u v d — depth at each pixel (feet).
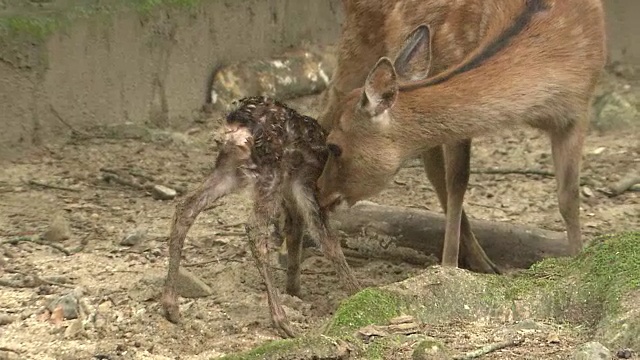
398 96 34.22
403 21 39.09
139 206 45.29
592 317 29.99
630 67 65.31
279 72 61.98
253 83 60.80
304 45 65.10
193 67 58.65
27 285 35.01
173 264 31.89
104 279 35.91
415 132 34.37
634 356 27.58
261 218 31.86
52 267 37.06
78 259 38.09
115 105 54.80
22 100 50.90
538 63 35.27
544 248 39.55
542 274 32.04
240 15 61.16
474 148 55.77
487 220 41.65
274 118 32.53
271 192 32.01
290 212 34.47
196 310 32.91
